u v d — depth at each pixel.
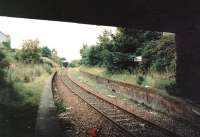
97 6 16.09
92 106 17.62
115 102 20.17
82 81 39.19
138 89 20.97
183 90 19.59
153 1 15.41
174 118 15.31
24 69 36.16
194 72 19.36
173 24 19.11
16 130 11.99
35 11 16.95
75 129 12.65
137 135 11.89
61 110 16.64
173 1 15.41
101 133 12.09
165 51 27.48
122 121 14.24
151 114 16.34
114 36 35.03
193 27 18.83
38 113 15.20
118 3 15.60
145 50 30.34
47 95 22.38
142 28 20.45
